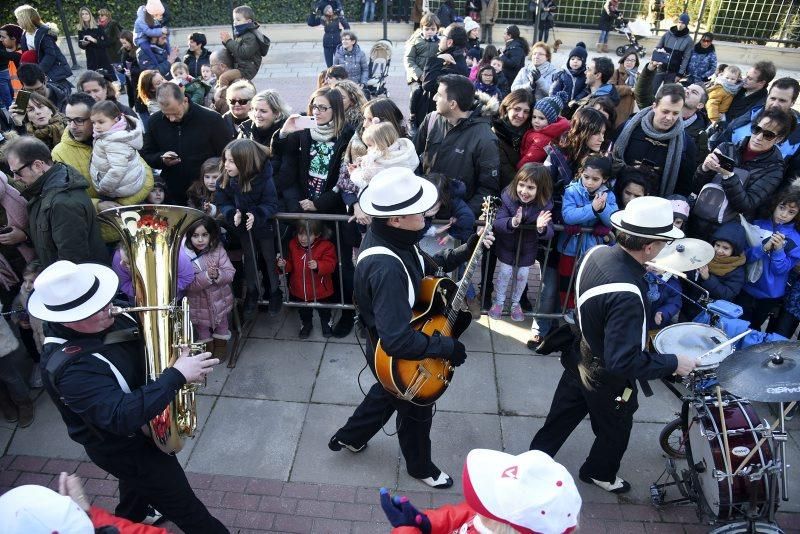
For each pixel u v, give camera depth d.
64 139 4.50
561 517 1.59
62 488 1.94
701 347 3.09
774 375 2.43
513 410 4.10
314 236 4.46
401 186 2.58
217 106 6.61
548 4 15.55
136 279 2.92
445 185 4.06
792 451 3.79
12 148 3.63
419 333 2.71
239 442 3.84
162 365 2.62
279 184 4.72
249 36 9.30
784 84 4.84
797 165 4.65
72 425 2.57
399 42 17.11
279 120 5.02
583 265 2.91
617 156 4.61
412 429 3.28
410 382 2.88
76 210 3.74
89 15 11.62
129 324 2.70
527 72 8.00
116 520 2.07
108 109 4.23
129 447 2.62
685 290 4.30
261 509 3.39
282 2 16.94
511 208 4.27
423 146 4.74
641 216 2.64
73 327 2.42
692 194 4.49
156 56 10.82
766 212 4.20
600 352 2.88
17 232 4.14
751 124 4.64
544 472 1.63
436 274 3.08
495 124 4.89
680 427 3.52
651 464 3.70
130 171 4.32
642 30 14.96
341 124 4.57
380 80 9.85
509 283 4.66
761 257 4.18
